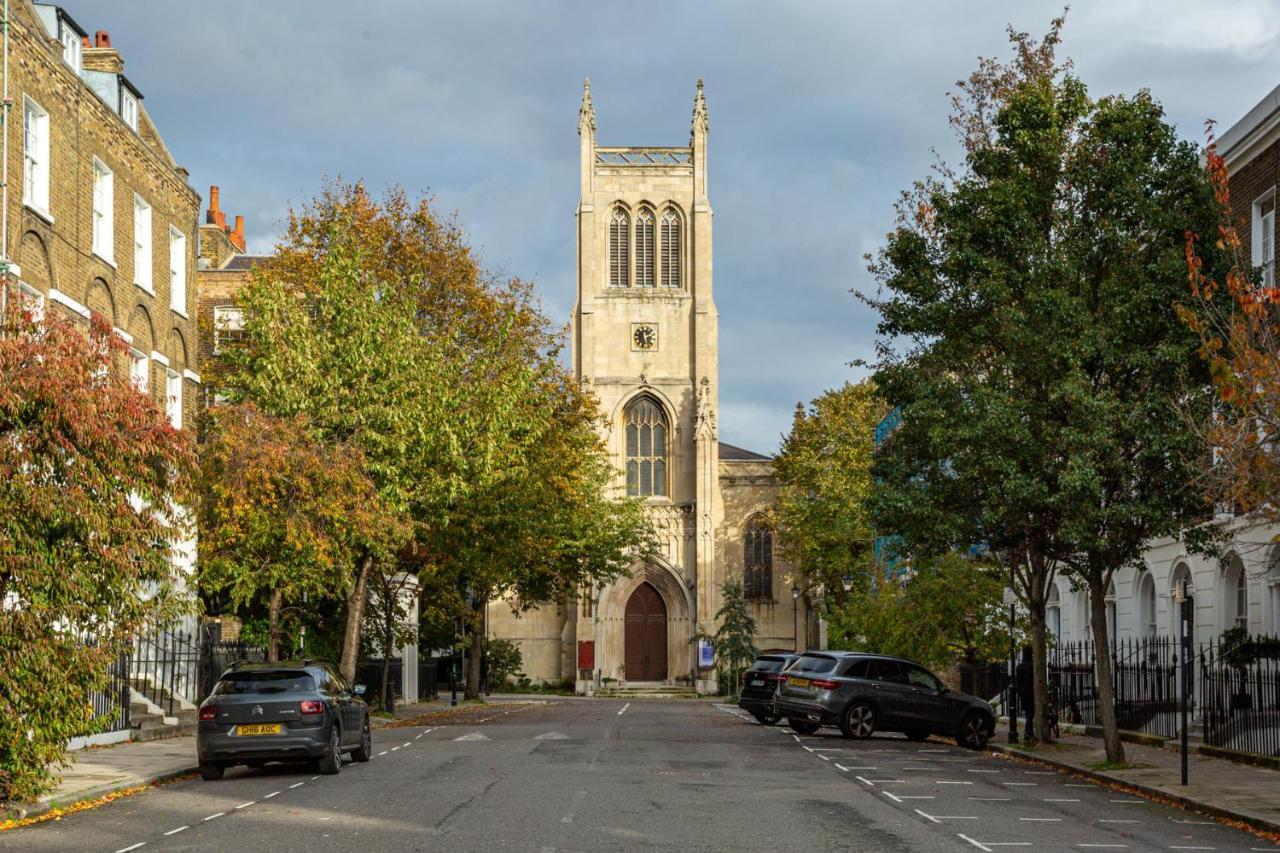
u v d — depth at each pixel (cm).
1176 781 2177
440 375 3584
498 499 4203
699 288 8825
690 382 8800
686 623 8625
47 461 1720
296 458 2970
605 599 8606
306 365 3288
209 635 3538
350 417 3303
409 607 5316
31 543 1659
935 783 2155
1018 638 3838
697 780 2105
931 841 1477
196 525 2997
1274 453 1723
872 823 1620
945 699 3269
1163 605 3538
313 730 2092
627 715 4597
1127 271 2527
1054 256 2531
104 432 1719
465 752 2625
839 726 3262
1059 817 1744
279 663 2202
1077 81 2700
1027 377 2588
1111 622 3972
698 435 8631
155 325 3400
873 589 4853
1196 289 1936
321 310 3516
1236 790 2031
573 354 8856
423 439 3378
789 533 7819
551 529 5041
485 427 3644
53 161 2753
